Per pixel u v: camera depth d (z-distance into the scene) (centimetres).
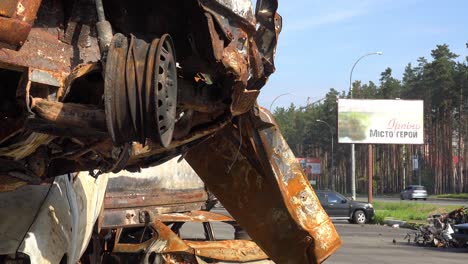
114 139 289
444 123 7981
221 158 525
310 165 7969
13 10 270
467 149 7962
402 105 4975
